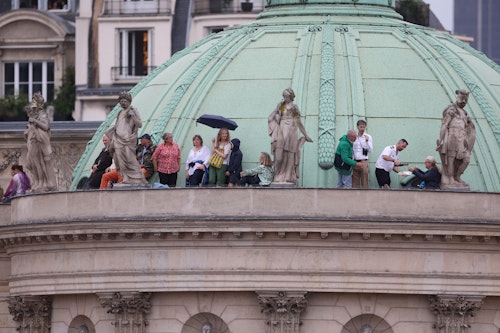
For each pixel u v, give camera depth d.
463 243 125.88
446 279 125.94
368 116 131.62
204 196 126.31
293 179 127.94
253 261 126.25
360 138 129.38
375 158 130.25
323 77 132.50
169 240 126.94
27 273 131.38
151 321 128.12
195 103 133.50
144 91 137.62
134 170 129.62
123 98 129.62
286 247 126.00
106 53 179.25
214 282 126.56
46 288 130.38
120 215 127.44
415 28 137.62
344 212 125.44
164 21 177.88
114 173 131.12
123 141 129.38
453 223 125.19
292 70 133.62
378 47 134.88
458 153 127.62
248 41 136.25
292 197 125.62
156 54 178.12
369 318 126.94
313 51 134.25
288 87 132.88
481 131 132.12
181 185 131.25
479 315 127.06
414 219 125.19
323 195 125.50
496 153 131.50
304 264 125.94
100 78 179.25
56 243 129.50
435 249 125.88
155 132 133.12
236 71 134.38
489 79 135.50
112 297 128.12
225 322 127.31
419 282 125.81
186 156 131.88
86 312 130.00
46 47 184.50
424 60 134.62
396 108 131.88
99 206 127.94
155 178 131.50
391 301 126.69
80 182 137.38
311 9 137.75
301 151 130.25
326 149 129.88
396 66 133.88
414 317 126.69
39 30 184.62
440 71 134.00
